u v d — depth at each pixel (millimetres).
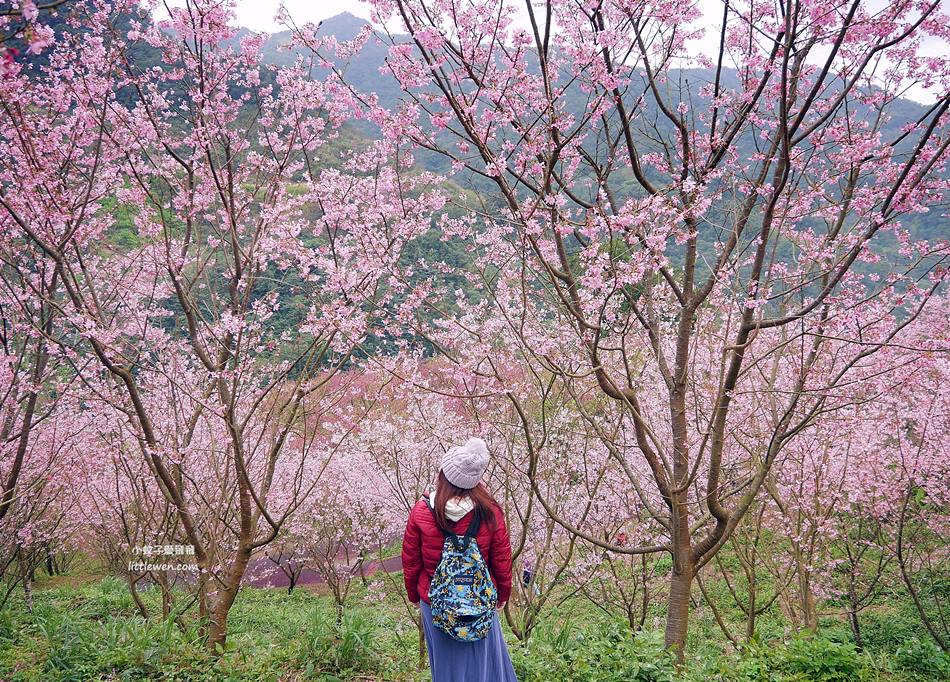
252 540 6336
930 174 5090
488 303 7258
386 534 13867
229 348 6582
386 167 7113
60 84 6070
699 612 12664
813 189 5785
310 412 7031
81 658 5449
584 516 7953
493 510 3213
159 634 5723
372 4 4805
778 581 9016
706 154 6004
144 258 7531
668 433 9594
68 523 12305
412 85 5035
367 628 5914
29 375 7520
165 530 8078
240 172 7039
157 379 7293
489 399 8703
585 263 4812
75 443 9766
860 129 6215
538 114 5051
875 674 5477
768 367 10156
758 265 5207
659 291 8305
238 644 6148
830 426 8289
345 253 6105
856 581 10781
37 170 5652
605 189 5215
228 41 6543
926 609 11219
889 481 9641
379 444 10531
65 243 5820
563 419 8656
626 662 4699
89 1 6062
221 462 9547
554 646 5129
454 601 3053
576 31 4879
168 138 6863
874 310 6711
